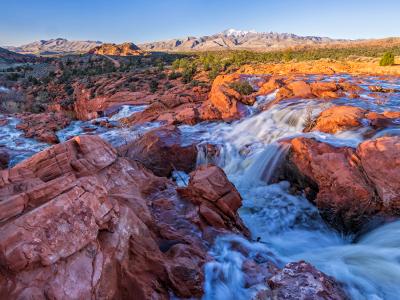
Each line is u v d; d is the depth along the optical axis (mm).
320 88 22234
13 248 3840
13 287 3682
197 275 5609
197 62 68562
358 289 6020
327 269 6820
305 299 4848
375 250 7660
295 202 11000
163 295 5129
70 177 5520
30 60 121062
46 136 22438
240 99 23469
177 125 21297
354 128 13039
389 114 14117
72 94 51594
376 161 9461
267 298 4980
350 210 9414
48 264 3973
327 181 10062
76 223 4527
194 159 15211
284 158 12258
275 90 25078
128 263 5125
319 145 11305
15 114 32188
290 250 8602
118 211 5461
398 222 8492
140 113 28312
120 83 46812
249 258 6883
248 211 10789
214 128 19531
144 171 10680
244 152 15164
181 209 7980
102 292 4332
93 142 8867
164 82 46281
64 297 3828
